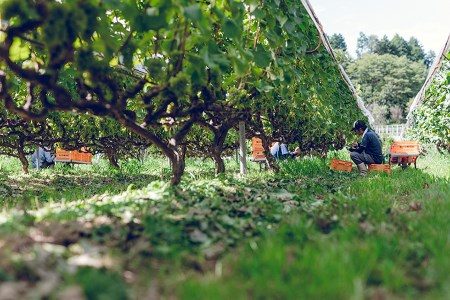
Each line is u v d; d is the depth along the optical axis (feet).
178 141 17.15
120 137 34.86
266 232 9.37
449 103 40.70
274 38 16.16
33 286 6.18
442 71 40.52
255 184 20.58
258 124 29.99
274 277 6.56
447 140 44.65
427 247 8.58
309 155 43.80
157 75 13.16
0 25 11.13
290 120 31.73
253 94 20.07
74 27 9.74
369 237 9.16
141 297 6.19
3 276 6.21
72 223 9.60
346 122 39.24
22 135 29.71
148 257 7.97
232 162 55.21
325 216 11.46
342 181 24.35
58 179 31.94
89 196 18.92
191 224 10.27
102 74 11.84
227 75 21.39
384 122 223.71
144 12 12.29
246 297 6.11
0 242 7.80
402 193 18.38
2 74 12.31
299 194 17.78
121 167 42.34
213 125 24.76
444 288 6.45
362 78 250.98
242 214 12.13
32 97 12.98
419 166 39.75
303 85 22.35
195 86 14.42
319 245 8.27
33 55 12.86
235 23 12.21
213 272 7.47
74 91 20.25
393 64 246.27
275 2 15.56
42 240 8.16
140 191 16.06
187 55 12.25
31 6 10.14
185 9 10.02
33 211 12.63
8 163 51.19
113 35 14.34
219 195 15.31
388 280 6.64
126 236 8.90
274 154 40.09
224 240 9.25
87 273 6.49
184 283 6.49
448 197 14.07
